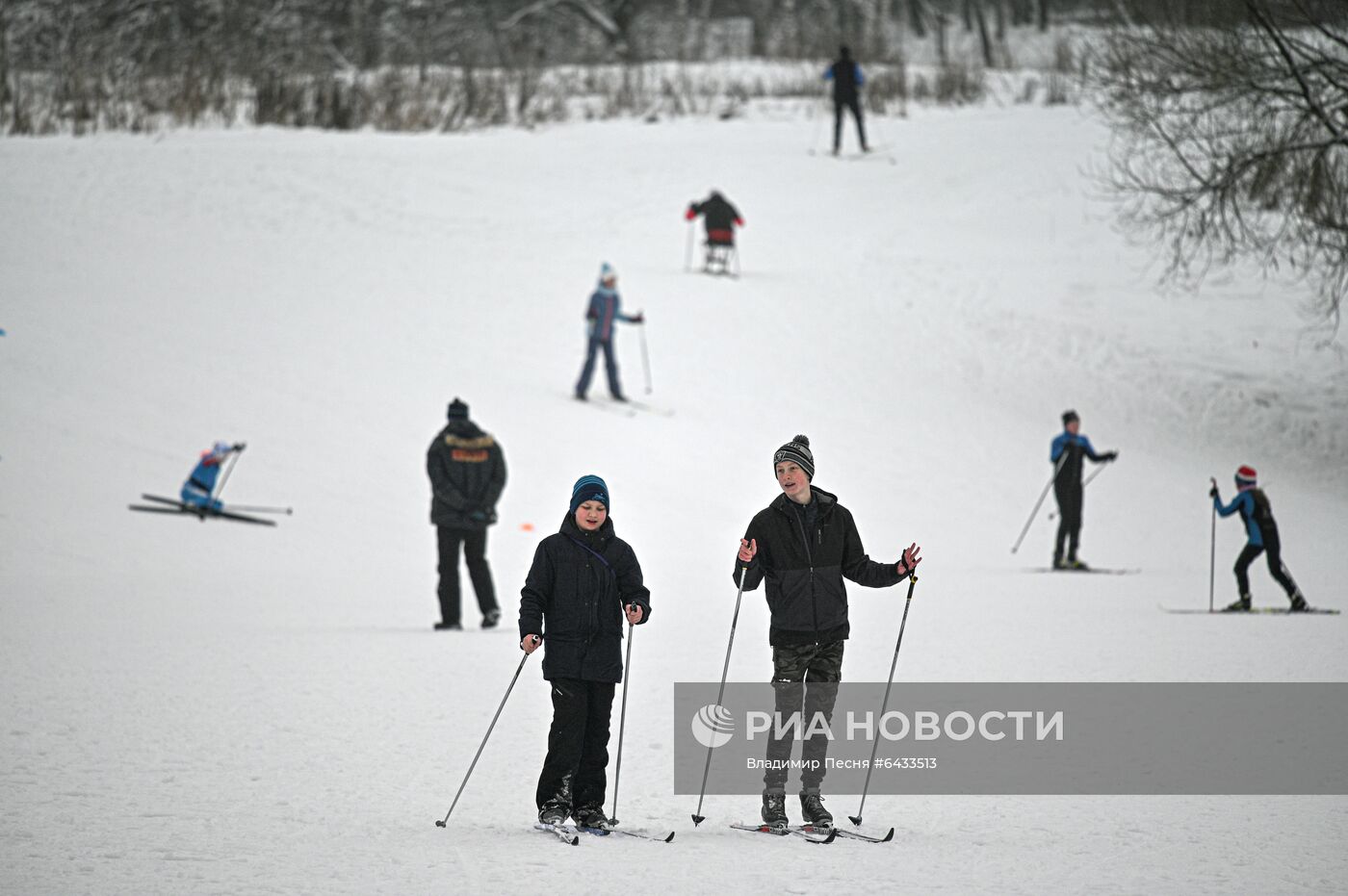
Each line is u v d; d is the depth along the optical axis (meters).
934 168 98.44
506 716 20.58
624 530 45.31
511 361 63.06
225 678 23.12
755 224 87.25
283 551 41.38
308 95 110.44
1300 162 58.06
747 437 57.16
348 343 62.56
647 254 80.69
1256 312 73.31
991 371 67.44
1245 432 62.16
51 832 13.66
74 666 23.84
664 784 16.94
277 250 73.94
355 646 27.06
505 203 87.81
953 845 13.85
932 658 25.77
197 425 51.62
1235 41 56.62
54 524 41.19
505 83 120.94
